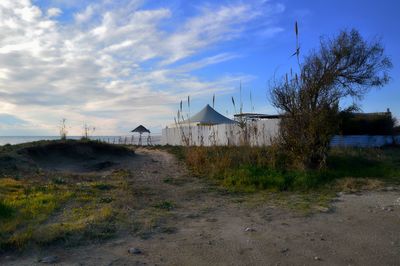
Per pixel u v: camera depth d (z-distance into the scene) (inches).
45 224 247.6
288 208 315.3
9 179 415.2
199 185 436.5
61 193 351.3
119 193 365.4
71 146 661.3
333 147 706.8
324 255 197.3
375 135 889.5
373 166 542.0
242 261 190.4
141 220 266.7
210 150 566.9
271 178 441.7
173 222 269.0
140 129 1364.4
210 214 297.1
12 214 264.2
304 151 495.2
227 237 231.3
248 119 671.1
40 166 548.7
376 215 282.5
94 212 281.1
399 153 703.7
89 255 198.5
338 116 509.7
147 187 416.2
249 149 538.6
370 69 893.2
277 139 538.9
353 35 882.8
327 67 775.7
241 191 405.7
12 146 610.5
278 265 184.4
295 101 509.4
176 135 1098.7
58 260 191.2
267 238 228.8
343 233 237.0
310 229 247.9
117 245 215.2
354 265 183.0
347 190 398.0
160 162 652.1
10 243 207.6
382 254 197.0
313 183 430.6
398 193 373.7
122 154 728.3
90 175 498.9
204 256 197.6
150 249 208.8
